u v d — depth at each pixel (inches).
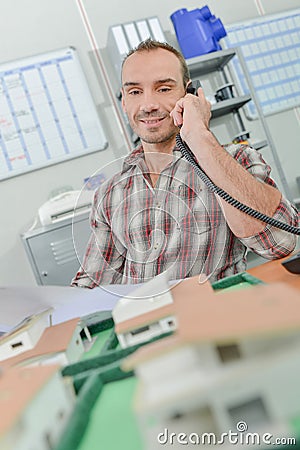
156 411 12.1
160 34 91.4
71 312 33.5
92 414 17.0
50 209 82.4
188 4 106.3
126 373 19.9
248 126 103.3
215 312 13.3
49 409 14.5
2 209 93.8
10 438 12.1
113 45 91.9
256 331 11.2
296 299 12.8
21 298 31.8
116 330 22.9
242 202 40.6
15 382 14.7
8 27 97.7
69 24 100.1
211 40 93.1
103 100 100.1
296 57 110.1
